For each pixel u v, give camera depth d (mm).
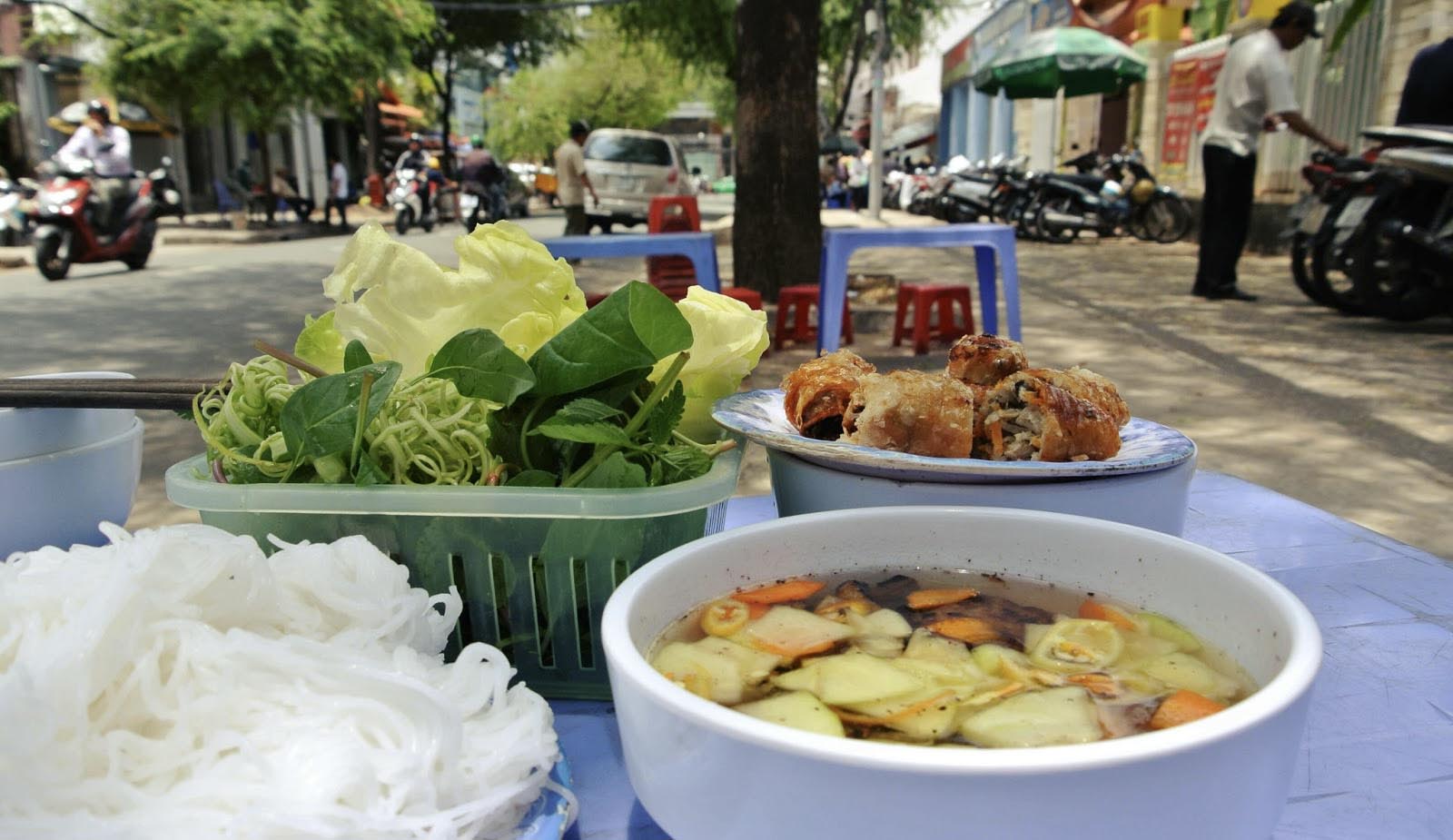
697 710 610
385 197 24141
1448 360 5578
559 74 42938
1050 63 13406
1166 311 7477
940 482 1033
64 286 9531
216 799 658
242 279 10195
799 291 6199
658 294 910
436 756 687
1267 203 10820
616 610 761
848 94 20281
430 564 950
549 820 723
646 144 14648
